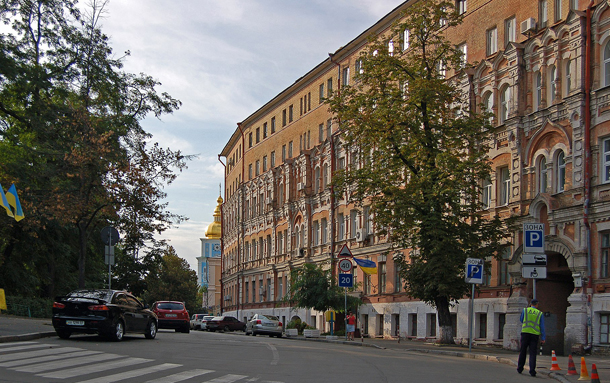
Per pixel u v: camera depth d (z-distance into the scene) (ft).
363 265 128.26
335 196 103.60
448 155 90.74
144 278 174.60
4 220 126.00
